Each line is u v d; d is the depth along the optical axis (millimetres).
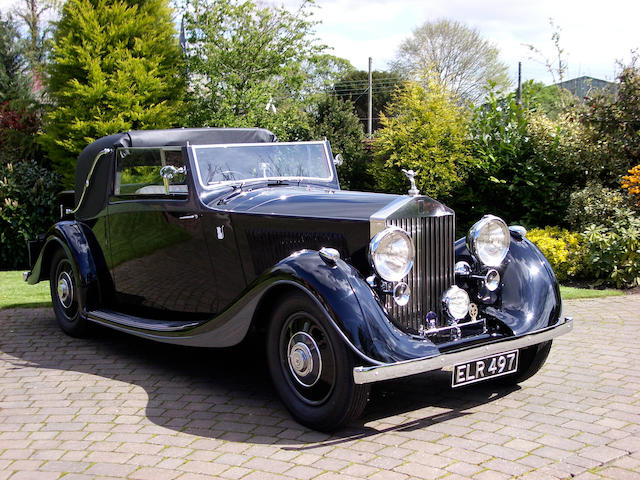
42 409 3812
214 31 12531
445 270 3852
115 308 5281
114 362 4801
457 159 10281
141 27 11445
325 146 5172
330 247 3684
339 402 3188
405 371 3107
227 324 3709
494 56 36594
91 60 10859
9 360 4871
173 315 4766
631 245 7332
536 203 9469
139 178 4812
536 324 3703
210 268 4375
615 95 9273
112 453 3150
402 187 10844
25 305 6887
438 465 2918
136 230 4871
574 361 4590
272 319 3539
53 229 5520
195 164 4395
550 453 3033
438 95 10703
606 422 3436
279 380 3543
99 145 5246
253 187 4555
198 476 2863
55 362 4812
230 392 4078
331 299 3160
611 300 6715
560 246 7766
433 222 3773
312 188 4664
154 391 4117
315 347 3322
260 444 3221
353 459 3004
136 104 10984
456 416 3582
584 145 9219
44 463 3053
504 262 3959
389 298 3541
